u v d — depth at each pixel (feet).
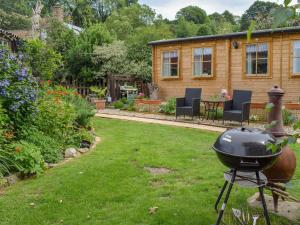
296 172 16.25
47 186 14.43
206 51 48.01
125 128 30.78
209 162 18.38
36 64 44.50
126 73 60.08
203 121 35.27
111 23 118.01
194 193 13.60
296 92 42.04
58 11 89.15
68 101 28.32
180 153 20.43
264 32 42.42
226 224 10.55
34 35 73.15
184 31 119.03
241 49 45.21
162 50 52.19
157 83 53.26
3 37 50.42
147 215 11.64
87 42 64.34
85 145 22.34
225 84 46.57
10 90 18.08
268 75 43.55
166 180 15.34
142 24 143.95
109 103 51.70
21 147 16.48
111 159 18.78
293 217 11.41
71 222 11.17
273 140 9.52
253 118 34.78
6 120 17.69
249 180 9.62
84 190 13.89
